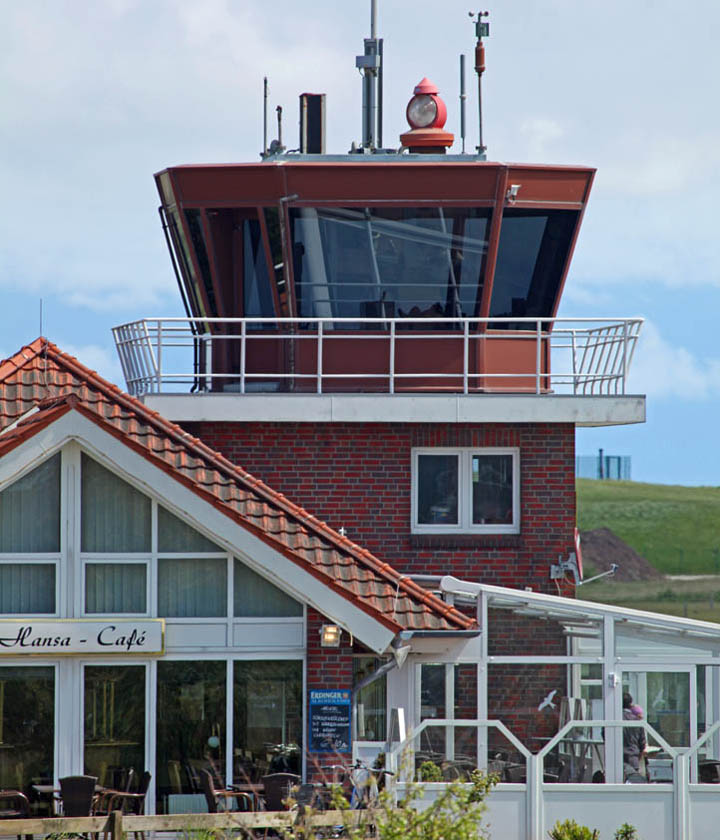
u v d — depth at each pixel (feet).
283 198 318.45
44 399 262.06
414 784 222.28
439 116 339.36
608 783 251.39
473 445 309.83
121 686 257.75
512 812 244.63
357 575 257.14
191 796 256.93
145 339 314.35
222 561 259.19
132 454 253.65
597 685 277.85
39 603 256.52
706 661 277.03
